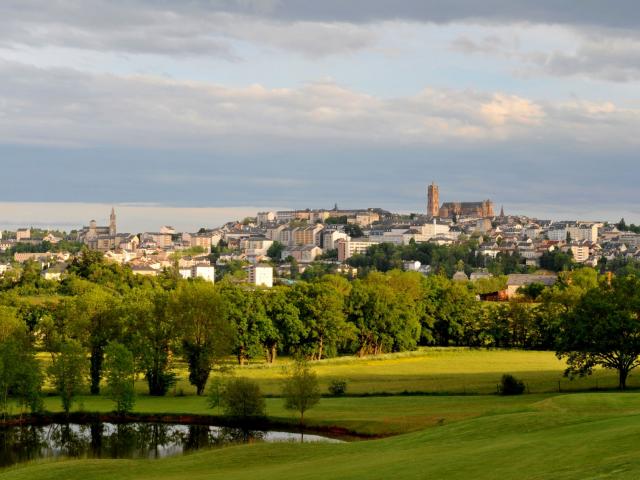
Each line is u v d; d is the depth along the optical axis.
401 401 113.12
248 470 65.12
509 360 182.12
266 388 130.25
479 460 53.97
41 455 90.19
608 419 67.19
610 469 45.56
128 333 133.12
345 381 131.00
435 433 72.50
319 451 71.44
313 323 177.62
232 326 142.62
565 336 130.38
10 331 132.00
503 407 93.69
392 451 66.69
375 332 198.38
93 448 93.44
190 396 128.62
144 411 111.50
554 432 63.28
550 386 125.75
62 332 138.12
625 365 124.62
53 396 128.75
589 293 131.88
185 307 131.75
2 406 110.50
